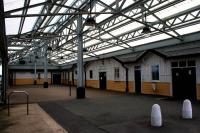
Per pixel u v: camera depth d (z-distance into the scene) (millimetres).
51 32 16203
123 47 16734
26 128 6152
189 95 12430
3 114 8336
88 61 24938
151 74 15383
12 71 32625
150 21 11859
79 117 7652
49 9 8117
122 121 6836
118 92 17859
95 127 6188
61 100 12875
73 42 17250
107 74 21266
